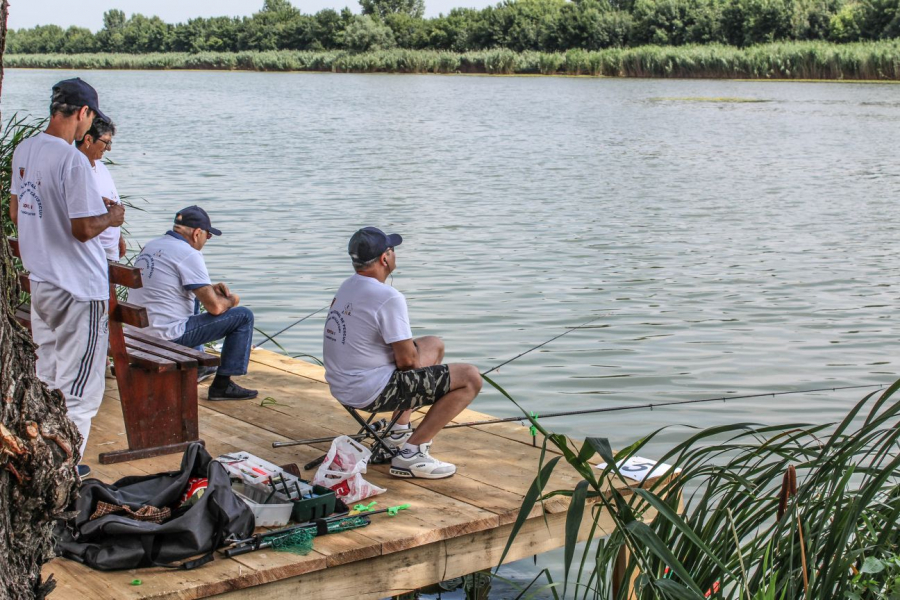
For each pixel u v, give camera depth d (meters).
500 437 5.03
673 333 8.95
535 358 8.16
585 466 3.19
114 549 3.40
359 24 91.25
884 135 30.19
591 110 41.09
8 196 6.18
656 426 6.68
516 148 26.97
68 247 4.12
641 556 3.20
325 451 4.73
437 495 4.18
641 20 76.44
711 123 34.66
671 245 13.19
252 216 15.21
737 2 71.69
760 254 12.63
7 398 2.46
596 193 18.36
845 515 3.35
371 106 44.31
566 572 3.03
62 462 2.56
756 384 7.59
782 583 3.25
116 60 103.44
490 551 3.98
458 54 84.19
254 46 101.50
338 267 11.59
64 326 4.13
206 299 5.30
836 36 66.75
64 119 4.13
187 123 34.81
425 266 11.67
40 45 118.44
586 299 10.16
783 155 25.12
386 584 3.72
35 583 2.58
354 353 4.29
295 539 3.60
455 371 4.34
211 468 3.62
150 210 15.42
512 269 11.55
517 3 86.19
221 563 3.46
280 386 5.84
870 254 12.68
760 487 3.58
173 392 4.66
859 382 7.65
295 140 28.73
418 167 22.36
